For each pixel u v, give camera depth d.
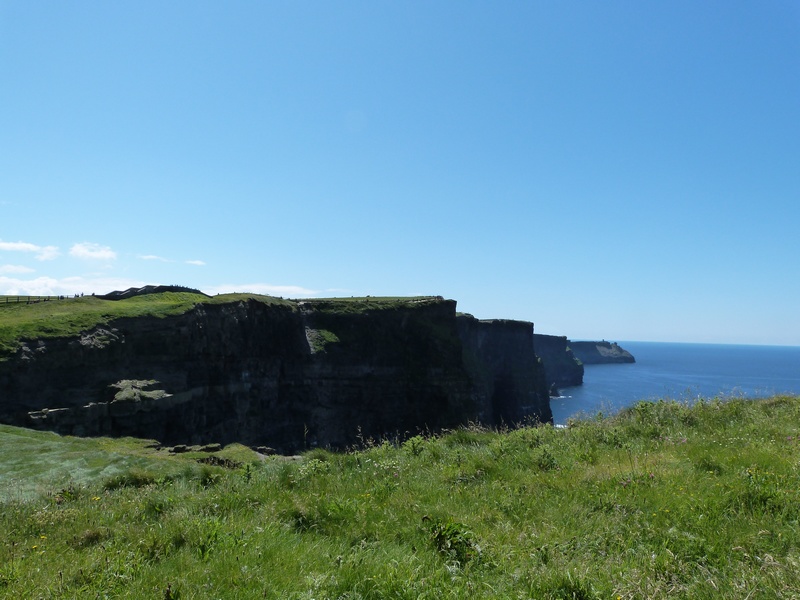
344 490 8.84
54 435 24.91
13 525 8.59
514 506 7.41
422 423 94.94
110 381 54.69
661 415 13.48
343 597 4.97
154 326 61.88
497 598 4.83
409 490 8.47
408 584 5.01
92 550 6.67
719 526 6.09
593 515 6.88
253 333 80.94
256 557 5.78
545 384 158.62
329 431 89.94
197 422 65.81
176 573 5.54
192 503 8.43
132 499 10.00
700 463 8.71
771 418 12.77
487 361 147.50
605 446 10.91
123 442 28.05
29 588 5.46
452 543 6.07
